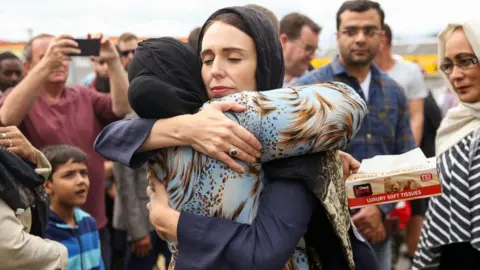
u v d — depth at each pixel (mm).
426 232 2787
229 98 1576
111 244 4340
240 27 1638
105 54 3721
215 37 1638
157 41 1691
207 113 1557
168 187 1623
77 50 3496
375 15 3400
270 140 1534
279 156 1562
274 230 1526
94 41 3539
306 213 1561
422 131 4953
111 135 1661
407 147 3477
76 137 3705
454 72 2717
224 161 1528
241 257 1509
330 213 1554
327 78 3486
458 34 2688
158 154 1643
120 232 4328
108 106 3859
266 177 1619
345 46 3412
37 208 2502
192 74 1692
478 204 2578
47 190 3242
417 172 1952
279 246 1511
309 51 4426
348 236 1679
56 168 3240
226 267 1533
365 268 1779
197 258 1544
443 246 2764
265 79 1669
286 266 1633
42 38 4016
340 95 1586
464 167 2645
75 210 3412
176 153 1596
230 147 1516
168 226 1583
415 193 1957
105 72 4918
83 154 3355
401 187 1961
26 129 3551
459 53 2680
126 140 1632
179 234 1562
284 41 4422
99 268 3410
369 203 1972
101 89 4914
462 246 2707
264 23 1678
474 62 2662
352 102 1590
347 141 1609
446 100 6684
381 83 3465
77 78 7883
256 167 1572
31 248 2305
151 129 1610
